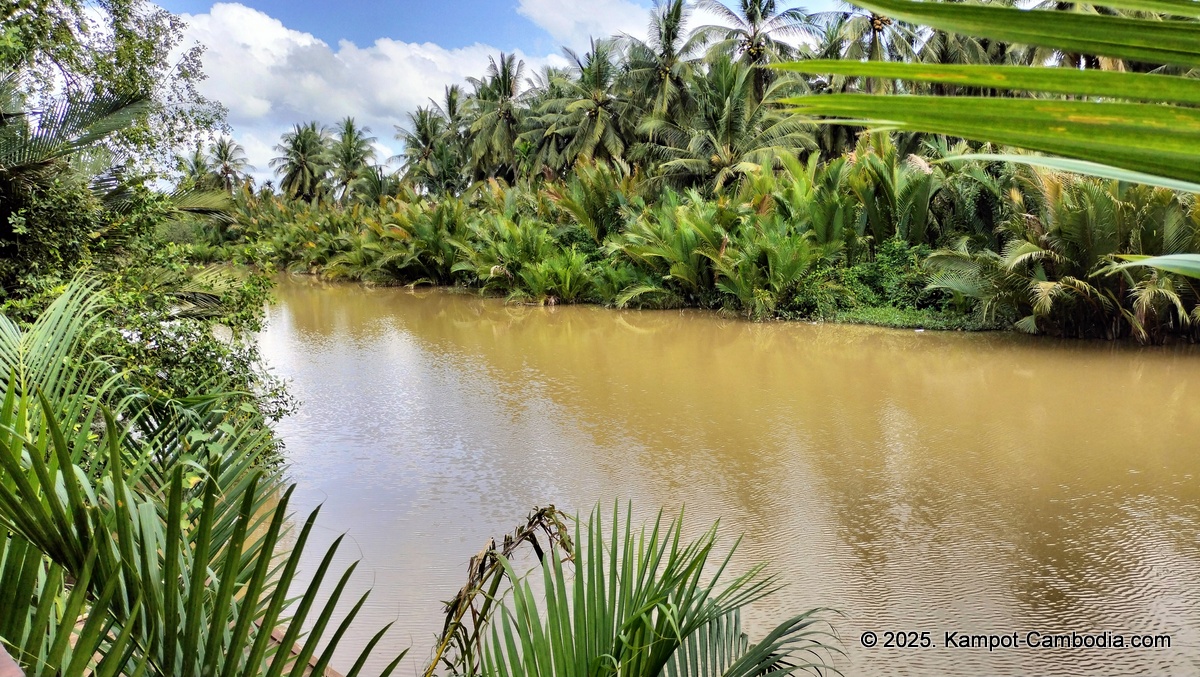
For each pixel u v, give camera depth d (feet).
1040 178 43.27
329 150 171.12
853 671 11.91
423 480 21.36
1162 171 0.95
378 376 36.09
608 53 103.60
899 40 81.30
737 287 55.72
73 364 6.20
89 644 3.29
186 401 7.55
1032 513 18.56
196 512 6.51
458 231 85.81
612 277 64.75
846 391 32.22
